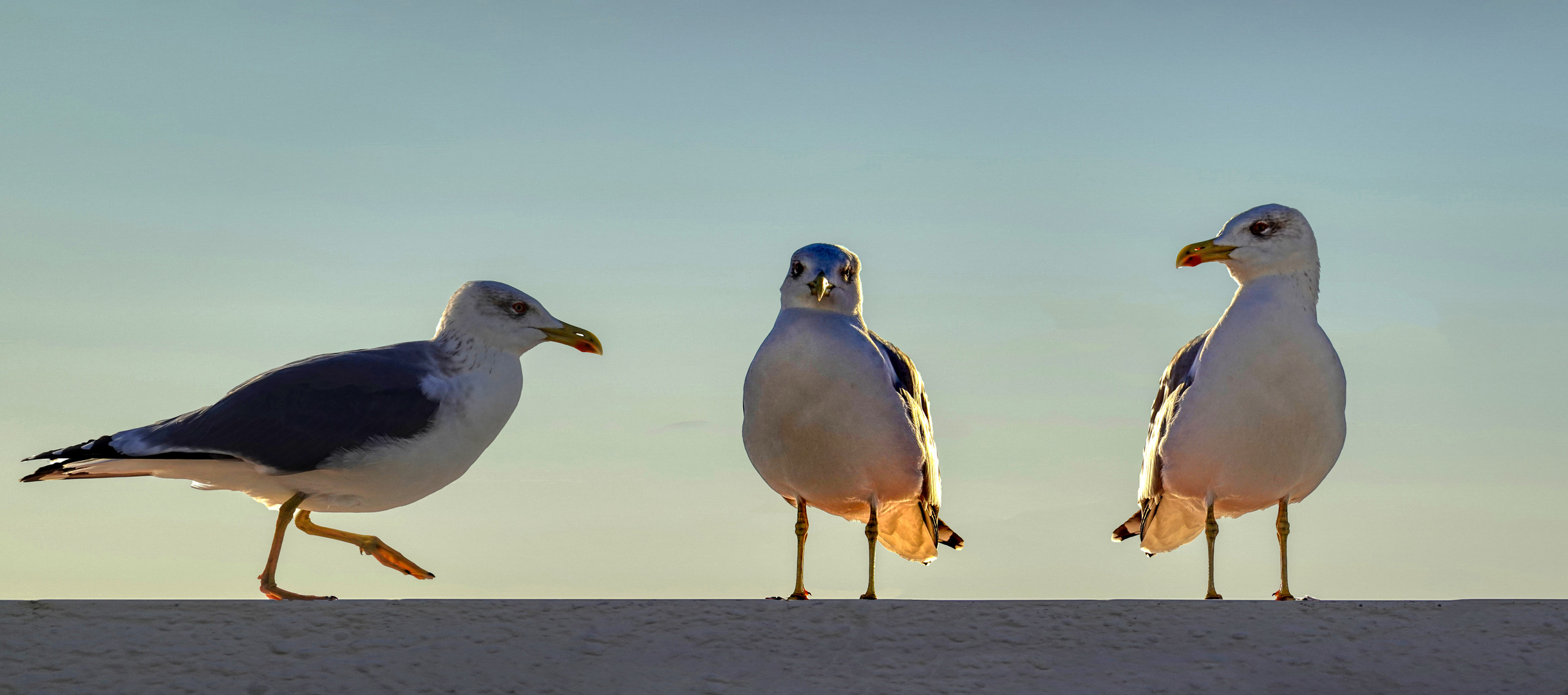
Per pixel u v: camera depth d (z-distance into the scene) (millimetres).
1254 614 5672
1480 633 5336
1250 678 4891
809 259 7723
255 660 5016
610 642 5293
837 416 7512
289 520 8062
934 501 8227
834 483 7766
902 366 8008
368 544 8477
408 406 7961
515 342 8391
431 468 8117
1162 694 4719
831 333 7590
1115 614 5672
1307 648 5195
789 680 4887
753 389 7738
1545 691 4727
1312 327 7410
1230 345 7426
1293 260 7488
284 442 7781
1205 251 7613
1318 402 7340
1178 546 8672
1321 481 7746
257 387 7895
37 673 4844
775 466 7895
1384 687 4801
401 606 5703
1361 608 5719
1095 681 4844
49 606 5586
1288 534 7750
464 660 5066
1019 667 5004
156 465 7855
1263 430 7352
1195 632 5418
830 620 5582
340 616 5547
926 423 8086
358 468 7906
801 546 8109
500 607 5715
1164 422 7762
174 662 4988
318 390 7867
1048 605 5836
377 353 8219
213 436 7770
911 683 4832
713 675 4938
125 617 5477
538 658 5105
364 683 4828
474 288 8414
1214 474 7539
